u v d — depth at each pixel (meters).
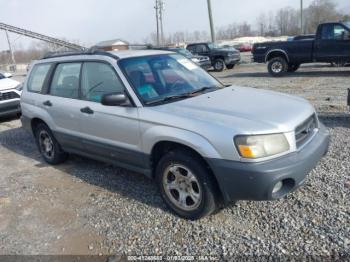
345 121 6.61
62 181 5.00
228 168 3.14
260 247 3.11
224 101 3.82
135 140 3.94
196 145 3.29
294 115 3.45
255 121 3.23
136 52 4.57
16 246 3.51
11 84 9.28
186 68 4.73
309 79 13.27
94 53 4.55
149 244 3.33
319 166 4.57
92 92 4.51
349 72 14.44
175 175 3.65
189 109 3.62
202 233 3.40
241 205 3.80
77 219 3.90
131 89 3.97
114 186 4.64
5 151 6.75
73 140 4.91
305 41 14.03
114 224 3.72
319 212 3.52
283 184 3.23
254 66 21.83
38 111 5.43
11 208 4.30
